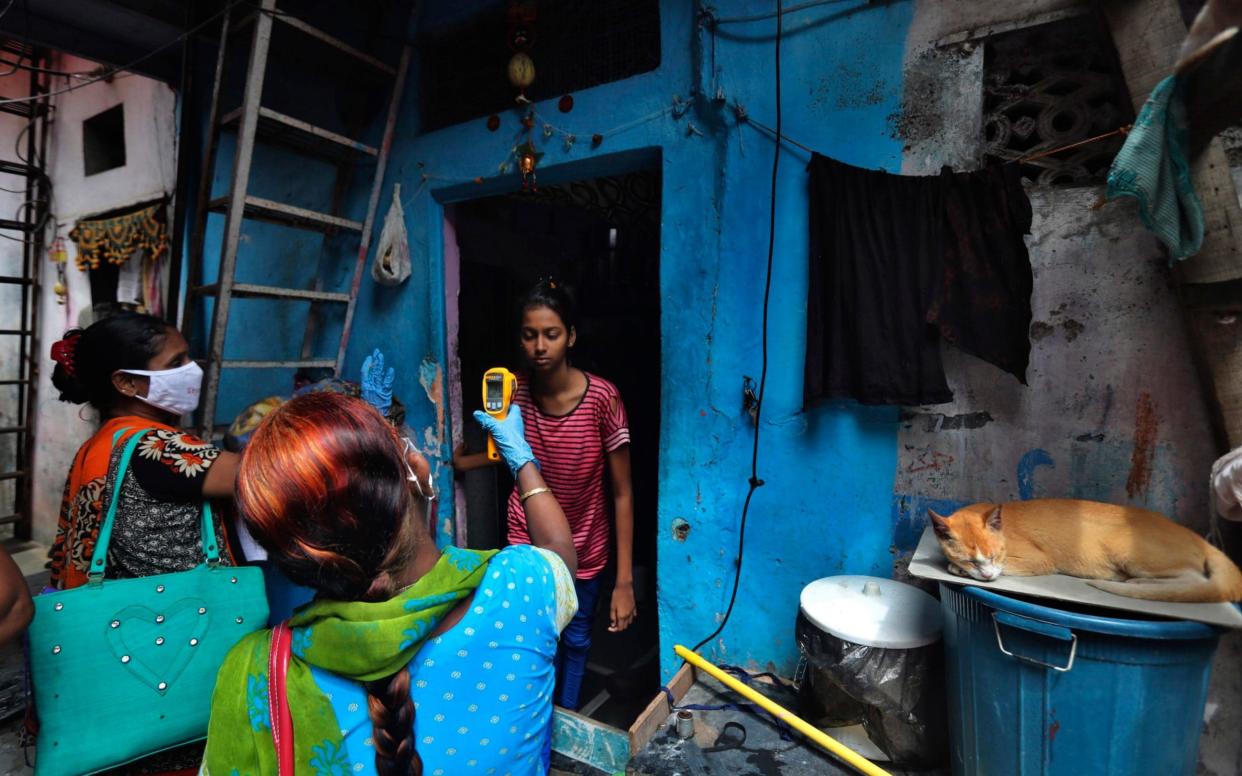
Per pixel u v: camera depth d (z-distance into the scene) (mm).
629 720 2631
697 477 2182
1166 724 1216
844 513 1956
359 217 2986
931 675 1568
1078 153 1666
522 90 2514
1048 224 1679
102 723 1114
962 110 1761
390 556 585
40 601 1077
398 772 549
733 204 2074
